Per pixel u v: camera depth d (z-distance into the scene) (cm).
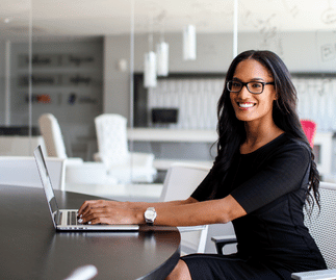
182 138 458
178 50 719
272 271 106
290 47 455
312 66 455
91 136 489
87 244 82
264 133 117
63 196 139
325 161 440
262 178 106
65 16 648
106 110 759
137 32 729
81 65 800
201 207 102
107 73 758
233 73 120
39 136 475
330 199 112
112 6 602
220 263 108
